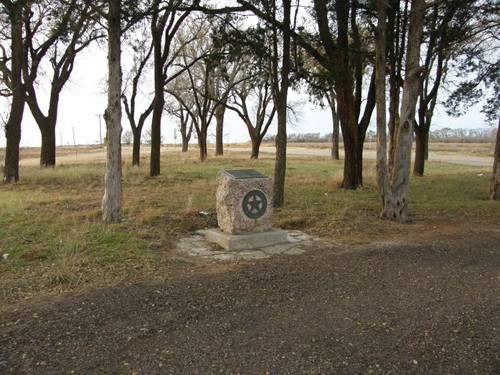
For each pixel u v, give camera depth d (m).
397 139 9.52
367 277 5.64
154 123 17.59
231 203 7.31
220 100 30.91
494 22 14.77
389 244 7.38
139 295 4.82
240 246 7.14
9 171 15.05
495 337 4.02
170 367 3.44
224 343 3.83
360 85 14.74
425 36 14.29
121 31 9.05
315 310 4.58
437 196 13.18
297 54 13.78
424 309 4.62
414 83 9.26
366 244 7.45
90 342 3.79
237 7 11.21
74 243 6.54
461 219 9.81
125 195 12.08
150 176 17.41
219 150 38.81
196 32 26.38
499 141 12.48
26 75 19.16
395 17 13.66
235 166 23.81
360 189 13.93
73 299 4.67
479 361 3.61
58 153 53.50
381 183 9.71
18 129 15.13
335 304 4.74
